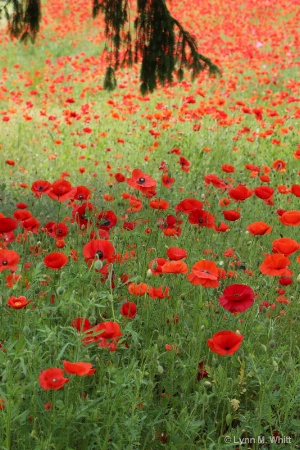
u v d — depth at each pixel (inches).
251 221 224.1
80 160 338.6
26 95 555.2
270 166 329.1
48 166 324.5
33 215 231.5
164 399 114.7
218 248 188.1
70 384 107.5
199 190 255.4
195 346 126.0
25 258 167.3
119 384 99.2
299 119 401.4
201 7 803.4
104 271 127.6
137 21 257.6
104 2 259.6
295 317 154.6
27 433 97.7
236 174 301.6
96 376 120.0
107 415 103.0
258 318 145.3
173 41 259.3
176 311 132.7
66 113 366.9
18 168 322.3
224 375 114.0
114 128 399.9
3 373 94.9
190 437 106.8
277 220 219.0
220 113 337.4
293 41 620.4
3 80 557.9
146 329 133.7
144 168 316.5
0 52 709.9
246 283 159.5
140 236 171.5
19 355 96.3
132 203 180.9
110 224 157.8
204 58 266.1
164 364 128.6
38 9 264.8
